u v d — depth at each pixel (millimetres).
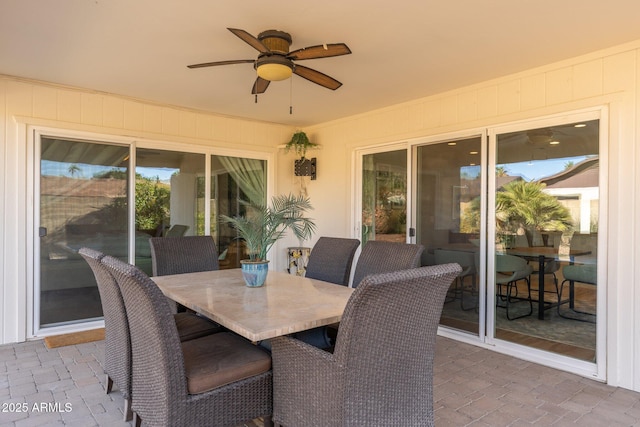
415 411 1717
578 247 3037
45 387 2678
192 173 4723
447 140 3914
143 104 4285
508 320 3459
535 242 3287
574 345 3053
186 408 1681
